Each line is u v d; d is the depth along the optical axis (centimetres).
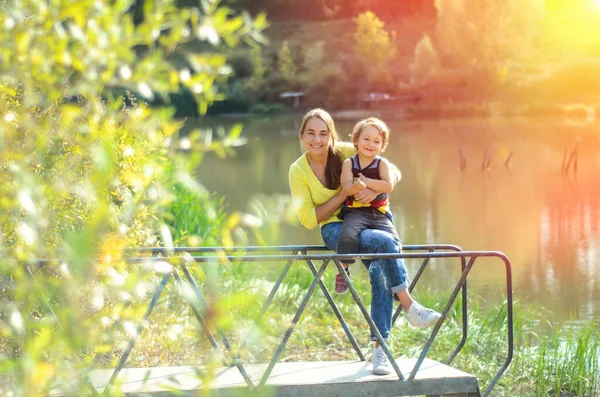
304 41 10206
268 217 243
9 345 347
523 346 832
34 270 371
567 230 1753
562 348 812
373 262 501
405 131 5422
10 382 239
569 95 7500
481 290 1170
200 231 1068
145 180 301
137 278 263
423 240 1683
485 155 3058
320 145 530
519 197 2325
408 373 491
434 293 1073
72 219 418
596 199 2245
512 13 7638
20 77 239
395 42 10369
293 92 8562
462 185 2633
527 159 3388
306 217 525
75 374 253
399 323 872
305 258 457
